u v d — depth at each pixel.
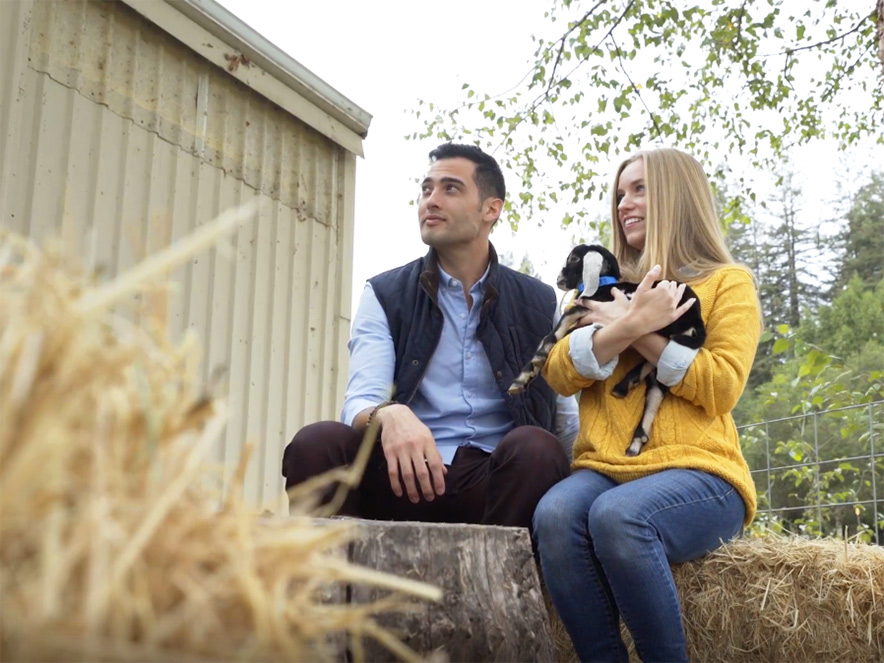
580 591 2.18
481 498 2.67
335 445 2.58
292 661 0.68
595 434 2.44
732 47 7.34
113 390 0.68
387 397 2.82
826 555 2.41
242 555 0.69
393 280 3.05
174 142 3.75
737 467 2.33
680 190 2.67
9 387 0.62
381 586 1.56
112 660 0.57
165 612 0.65
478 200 2.99
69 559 0.59
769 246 29.41
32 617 0.56
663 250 2.61
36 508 0.61
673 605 2.07
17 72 3.09
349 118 4.62
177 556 0.67
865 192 29.16
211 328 3.86
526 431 2.51
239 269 4.03
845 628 2.32
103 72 3.46
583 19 7.12
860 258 28.08
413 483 2.42
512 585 1.81
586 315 2.59
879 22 4.00
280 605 0.71
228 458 3.88
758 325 2.49
